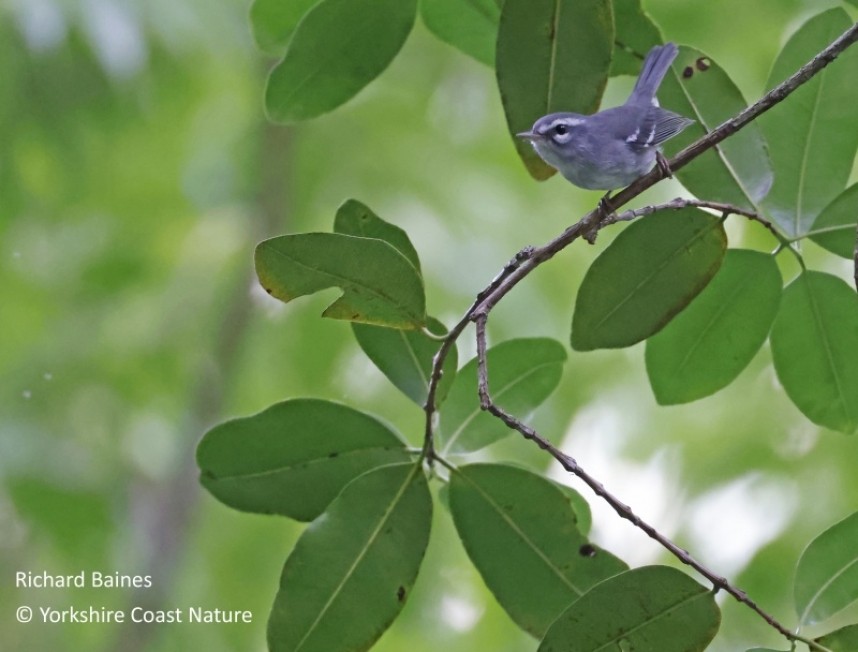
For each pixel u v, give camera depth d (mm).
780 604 9773
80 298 14109
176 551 12891
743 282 6086
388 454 5801
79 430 13359
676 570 4840
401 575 5449
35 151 13711
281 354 12898
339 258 4977
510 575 5633
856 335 6086
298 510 5844
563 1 5793
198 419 13102
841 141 5984
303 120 6719
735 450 10820
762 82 11711
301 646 5383
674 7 11727
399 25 6391
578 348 5852
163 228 14172
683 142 6176
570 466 4805
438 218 13070
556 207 13438
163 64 13469
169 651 12516
